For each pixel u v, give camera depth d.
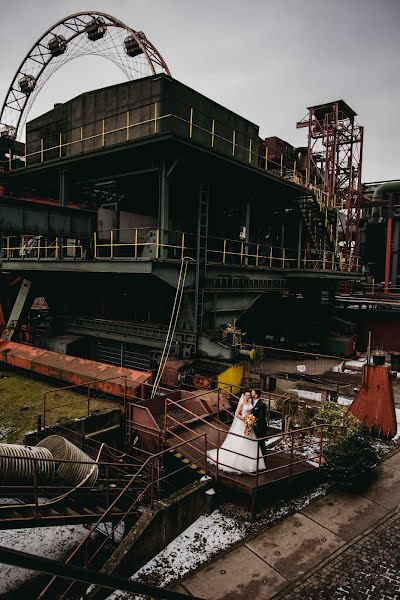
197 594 6.27
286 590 6.36
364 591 6.34
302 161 36.66
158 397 12.20
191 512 7.97
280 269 23.78
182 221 22.17
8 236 24.62
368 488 9.30
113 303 22.70
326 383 18.30
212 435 10.92
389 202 35.53
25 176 22.62
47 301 24.16
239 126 20.72
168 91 16.41
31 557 2.00
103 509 9.14
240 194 22.88
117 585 2.60
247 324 29.33
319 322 27.92
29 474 8.10
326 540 7.51
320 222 25.92
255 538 7.56
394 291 37.12
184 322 17.67
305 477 9.22
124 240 19.11
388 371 12.27
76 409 14.08
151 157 17.33
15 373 19.25
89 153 17.83
